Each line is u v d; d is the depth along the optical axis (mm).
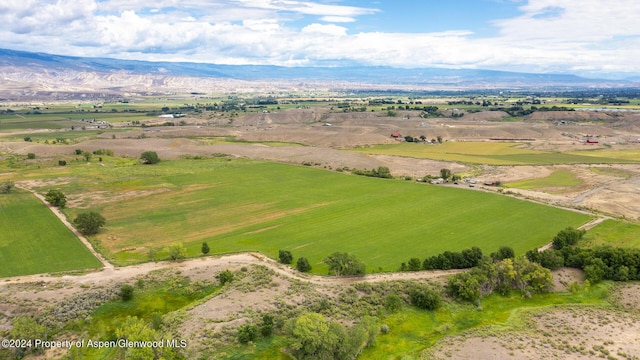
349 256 76312
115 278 71875
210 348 54656
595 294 72312
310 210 110688
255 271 75062
